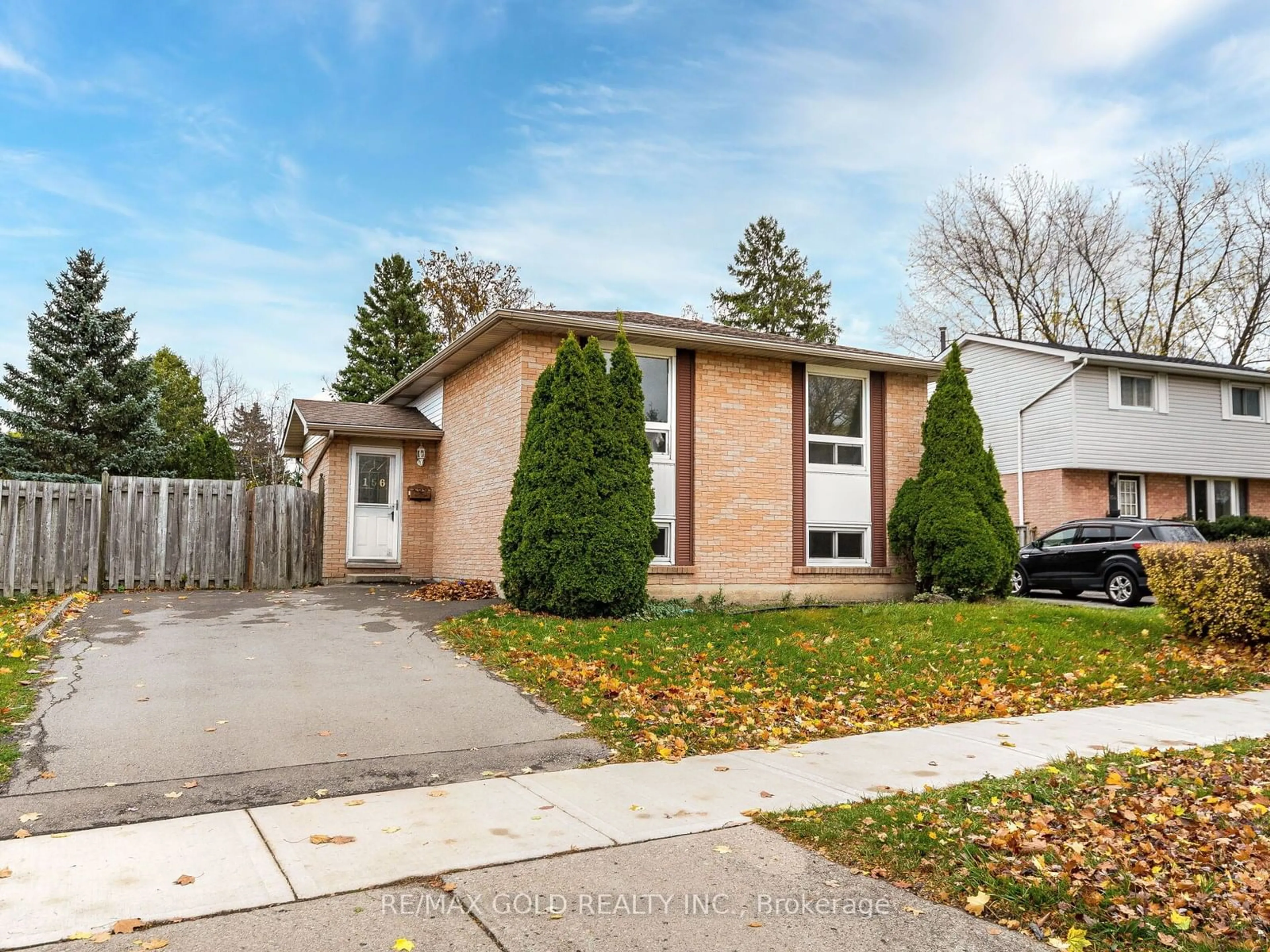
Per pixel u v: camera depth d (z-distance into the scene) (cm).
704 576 1398
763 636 1084
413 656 955
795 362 1506
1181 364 2458
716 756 655
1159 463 2392
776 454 1473
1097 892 404
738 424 1444
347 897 391
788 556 1472
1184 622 1182
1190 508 2486
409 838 468
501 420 1387
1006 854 452
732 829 491
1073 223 3625
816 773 609
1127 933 367
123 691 770
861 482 1562
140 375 2505
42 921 360
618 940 354
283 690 798
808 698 838
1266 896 402
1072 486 2334
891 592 1568
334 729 688
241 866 424
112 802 515
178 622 1102
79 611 1147
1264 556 1113
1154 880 421
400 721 716
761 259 5125
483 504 1453
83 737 636
